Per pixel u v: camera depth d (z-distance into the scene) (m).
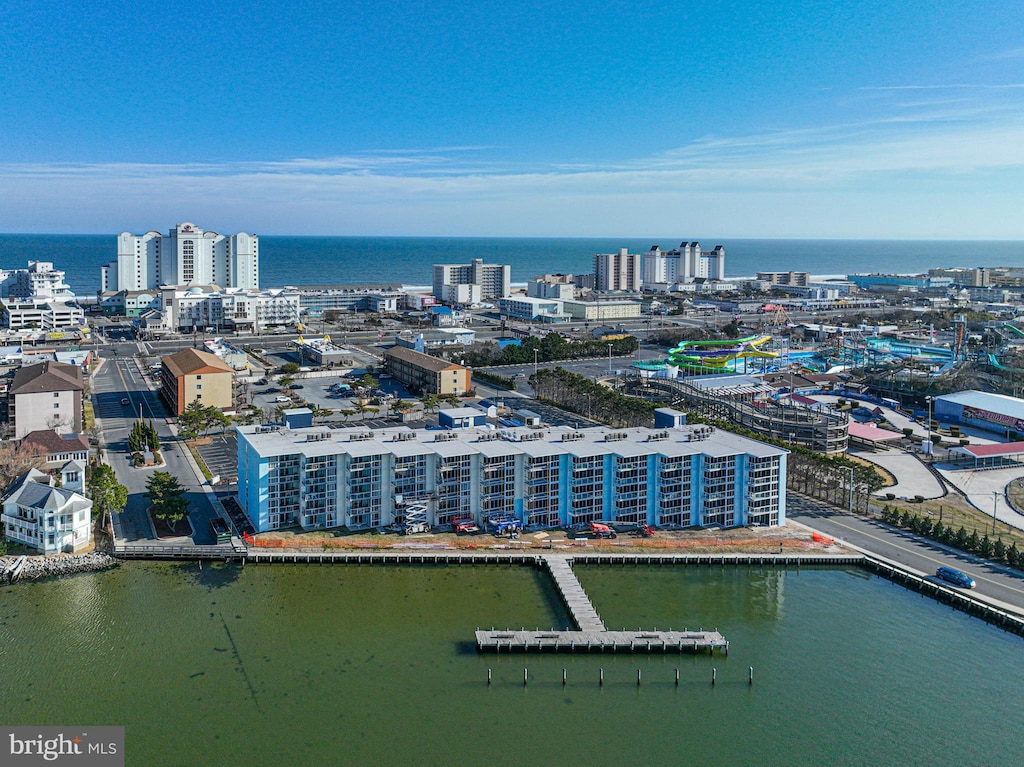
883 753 128.75
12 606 167.88
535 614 170.12
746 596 181.25
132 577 181.75
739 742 131.00
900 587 186.12
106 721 132.00
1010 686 146.75
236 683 143.12
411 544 197.75
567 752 127.62
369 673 147.38
